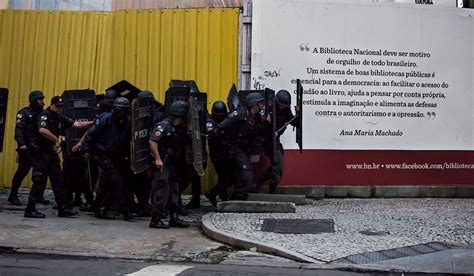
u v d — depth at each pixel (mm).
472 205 10992
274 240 7629
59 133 9562
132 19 12367
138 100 8953
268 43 11820
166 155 8742
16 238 7801
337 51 11930
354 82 11969
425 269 6375
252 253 7281
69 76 12430
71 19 12516
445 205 10969
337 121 11914
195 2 12586
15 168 12344
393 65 12062
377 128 12008
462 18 12250
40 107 9484
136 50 12312
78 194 11062
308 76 11859
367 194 11875
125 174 9742
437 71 12172
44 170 9289
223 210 9859
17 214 9648
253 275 6219
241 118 10055
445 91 12188
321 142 11859
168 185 8852
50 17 12555
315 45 11891
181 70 12172
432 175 12094
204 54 12133
